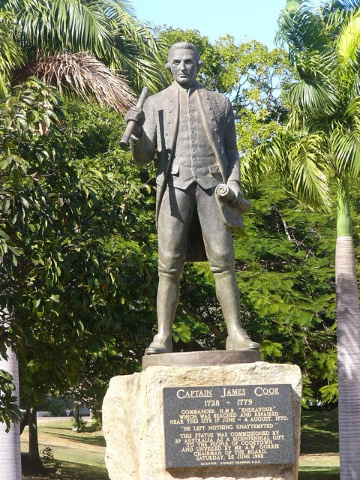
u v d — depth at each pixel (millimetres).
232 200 7152
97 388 17828
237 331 7066
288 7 16625
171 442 6547
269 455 6543
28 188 10797
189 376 6660
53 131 11320
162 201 7262
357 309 17703
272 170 17172
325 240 20672
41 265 11234
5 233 10336
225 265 7148
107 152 18719
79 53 15023
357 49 16703
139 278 11992
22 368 15891
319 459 28516
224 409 6578
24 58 15227
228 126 7426
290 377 6699
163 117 7312
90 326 12141
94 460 27828
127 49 16047
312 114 16391
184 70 7348
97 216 11688
